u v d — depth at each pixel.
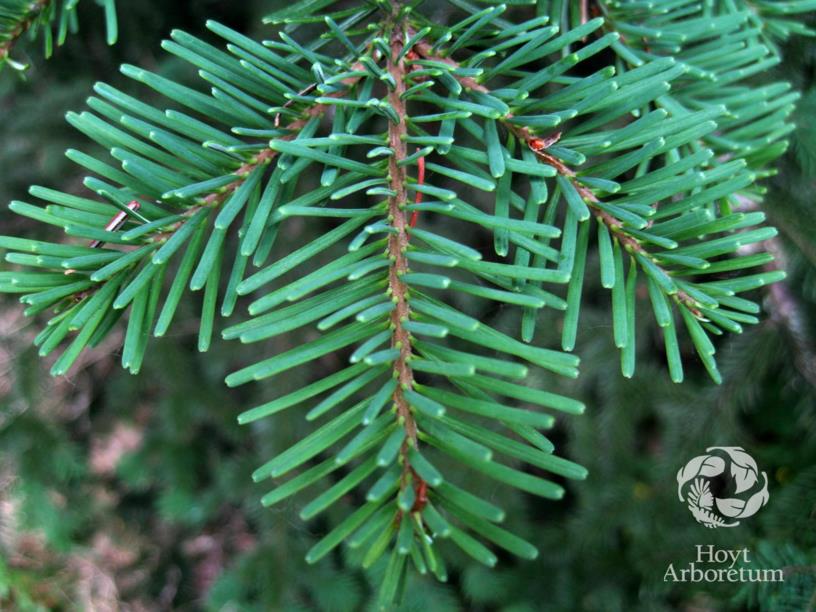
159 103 0.26
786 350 0.25
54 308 0.12
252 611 0.29
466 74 0.12
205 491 0.33
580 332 0.26
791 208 0.22
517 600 0.29
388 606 0.10
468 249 0.11
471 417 0.26
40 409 0.33
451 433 0.10
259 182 0.12
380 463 0.10
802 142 0.20
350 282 0.12
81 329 0.12
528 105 0.13
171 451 0.34
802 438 0.27
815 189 0.22
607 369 0.26
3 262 0.29
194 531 0.38
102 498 0.36
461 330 0.11
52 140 0.27
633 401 0.27
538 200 0.11
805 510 0.23
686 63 0.15
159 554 0.38
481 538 0.30
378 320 0.11
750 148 0.14
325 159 0.11
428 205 0.11
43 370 0.32
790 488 0.23
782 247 0.22
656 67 0.12
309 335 0.29
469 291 0.11
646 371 0.27
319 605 0.30
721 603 0.24
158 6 0.26
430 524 0.10
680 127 0.12
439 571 0.10
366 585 0.30
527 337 0.12
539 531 0.29
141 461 0.34
